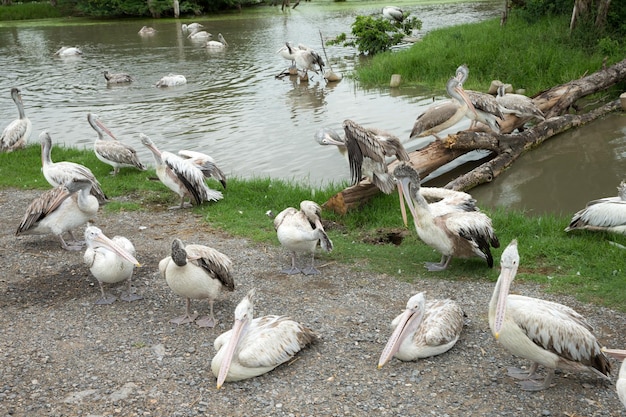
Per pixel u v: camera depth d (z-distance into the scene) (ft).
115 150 43.06
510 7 90.38
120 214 36.45
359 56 88.28
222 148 50.06
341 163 46.01
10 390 19.61
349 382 19.80
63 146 51.49
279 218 28.43
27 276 28.19
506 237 31.27
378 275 27.81
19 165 46.16
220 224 34.30
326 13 139.64
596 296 25.00
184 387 19.72
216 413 18.42
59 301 25.80
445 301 22.47
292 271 28.07
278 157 47.60
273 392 19.35
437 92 65.36
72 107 65.77
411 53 75.82
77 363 21.12
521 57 68.03
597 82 56.85
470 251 27.30
